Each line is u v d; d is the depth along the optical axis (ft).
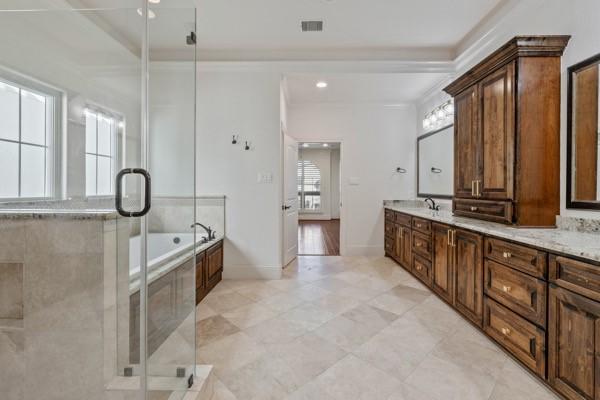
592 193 5.95
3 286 3.99
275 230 11.34
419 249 10.59
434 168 13.47
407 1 7.78
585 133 6.08
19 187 6.57
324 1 7.81
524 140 6.70
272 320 7.72
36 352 4.02
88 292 3.96
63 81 7.22
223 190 11.37
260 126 11.27
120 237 4.23
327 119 15.37
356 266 13.15
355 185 15.44
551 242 4.94
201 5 7.96
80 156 7.32
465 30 9.30
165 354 4.85
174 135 6.88
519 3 7.40
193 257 6.03
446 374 5.46
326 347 6.40
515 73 6.72
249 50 10.75
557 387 4.75
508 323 5.94
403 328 7.25
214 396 4.93
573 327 4.47
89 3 7.36
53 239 3.95
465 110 8.87
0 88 6.37
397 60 10.61
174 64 6.82
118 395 4.09
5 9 6.75
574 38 6.27
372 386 5.15
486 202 7.86
